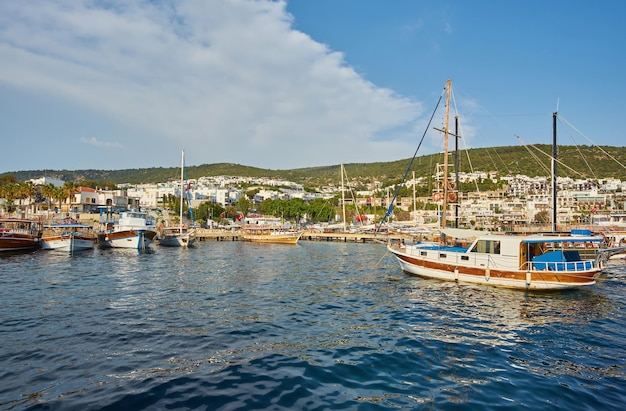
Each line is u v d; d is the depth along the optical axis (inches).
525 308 863.1
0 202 4382.4
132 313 775.1
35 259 1768.0
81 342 589.6
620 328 712.4
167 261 1792.6
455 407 399.5
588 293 1025.5
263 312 804.6
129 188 7765.8
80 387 432.1
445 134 1470.2
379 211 6476.4
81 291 1002.7
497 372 498.0
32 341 591.5
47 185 4443.9
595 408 402.6
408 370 499.8
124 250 2277.3
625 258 1828.2
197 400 403.5
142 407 387.2
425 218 3959.2
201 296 963.3
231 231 4040.4
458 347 594.2
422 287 1107.3
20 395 411.2
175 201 5876.0
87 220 3747.5
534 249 1100.5
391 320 751.1
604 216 3144.7
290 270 1514.5
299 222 6333.7
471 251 1167.0
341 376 476.4
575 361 542.3
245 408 387.9
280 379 461.7
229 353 552.1
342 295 994.7
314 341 614.5
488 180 7426.2
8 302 861.8
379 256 2187.5
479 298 963.3
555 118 1684.3
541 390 444.1
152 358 526.9
